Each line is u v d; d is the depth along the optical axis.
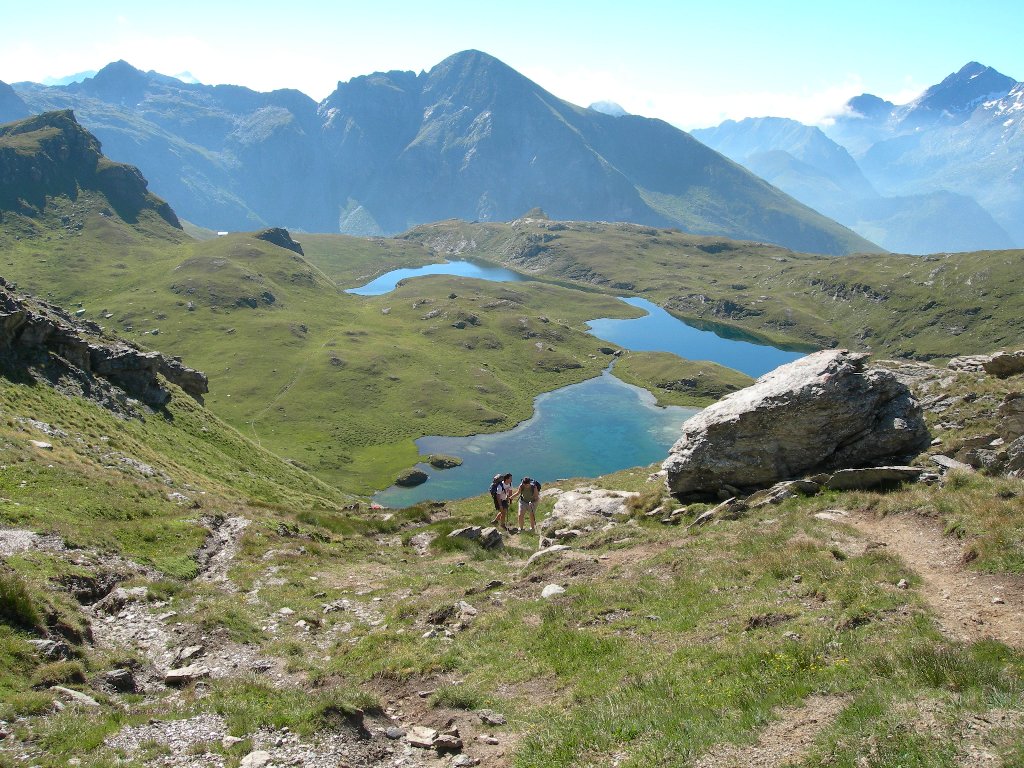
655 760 11.97
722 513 30.78
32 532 27.97
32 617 19.27
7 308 61.47
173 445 68.25
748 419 35.44
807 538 23.59
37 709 15.28
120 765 13.28
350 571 32.03
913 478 29.05
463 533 36.97
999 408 32.56
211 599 26.38
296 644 22.20
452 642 20.92
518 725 15.29
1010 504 22.22
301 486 84.38
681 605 20.23
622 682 15.95
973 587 17.58
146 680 19.33
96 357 73.12
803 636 16.16
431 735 15.23
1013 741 10.28
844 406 33.97
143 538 32.34
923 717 11.48
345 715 15.62
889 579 18.81
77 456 43.50
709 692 14.35
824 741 11.36
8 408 48.19
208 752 14.05
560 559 28.55
